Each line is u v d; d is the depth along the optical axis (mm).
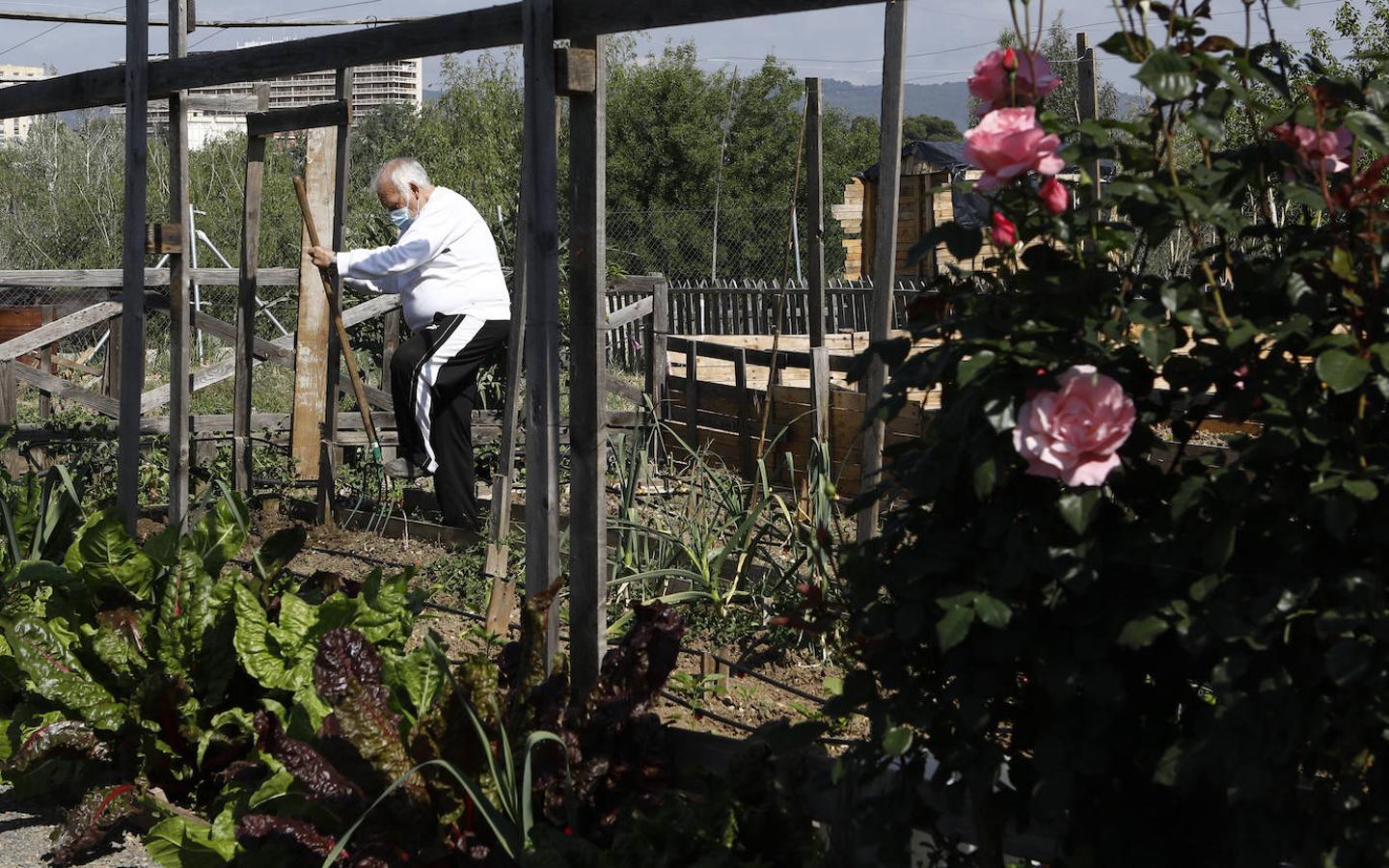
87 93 6164
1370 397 2154
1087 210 2281
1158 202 2172
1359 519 2068
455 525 7266
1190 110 2227
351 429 8594
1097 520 2215
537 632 3484
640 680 3441
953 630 2133
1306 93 2398
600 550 3697
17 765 3889
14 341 9328
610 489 7816
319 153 8344
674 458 9273
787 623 2740
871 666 2469
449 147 35594
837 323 18797
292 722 3648
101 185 35406
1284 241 2326
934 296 2439
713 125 33938
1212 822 2299
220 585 4180
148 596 4383
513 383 6094
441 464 7188
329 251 7117
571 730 3348
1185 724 2303
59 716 4043
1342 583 2025
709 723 4301
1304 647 2092
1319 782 2137
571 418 3719
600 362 3662
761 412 8266
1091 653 2154
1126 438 2084
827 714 2506
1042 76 2391
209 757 3967
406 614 3967
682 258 29703
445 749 3176
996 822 2469
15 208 35125
